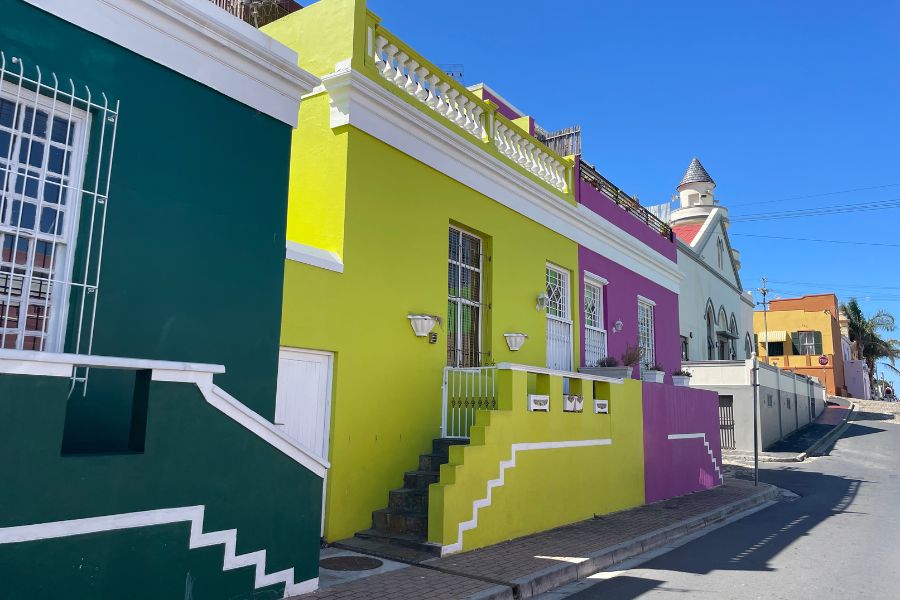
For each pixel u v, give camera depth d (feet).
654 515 36.11
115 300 17.22
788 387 98.32
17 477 12.58
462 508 24.84
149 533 14.71
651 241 58.49
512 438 28.04
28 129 16.55
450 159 33.32
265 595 17.39
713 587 22.59
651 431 42.34
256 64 21.35
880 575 24.47
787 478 58.70
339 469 25.58
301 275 24.68
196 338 19.04
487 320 35.47
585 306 46.47
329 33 29.43
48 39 16.39
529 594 21.04
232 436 16.76
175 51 19.17
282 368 24.22
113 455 14.23
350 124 27.55
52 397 13.21
